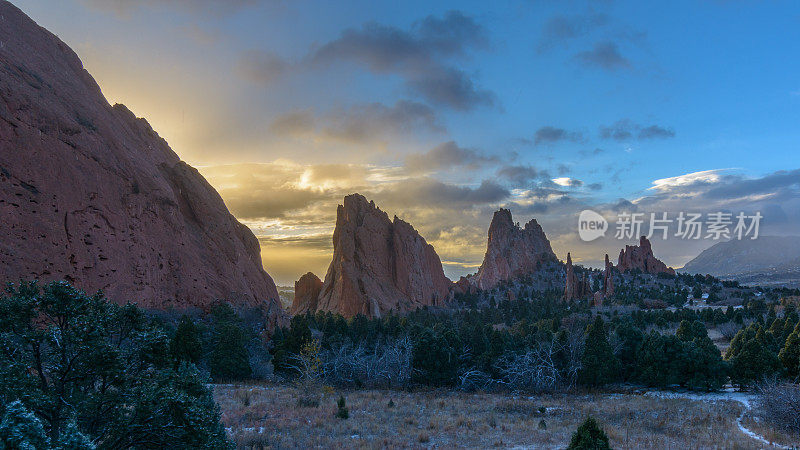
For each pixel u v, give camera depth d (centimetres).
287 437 2627
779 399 3003
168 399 1357
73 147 6650
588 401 4309
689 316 10069
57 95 7144
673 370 4944
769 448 2383
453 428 3017
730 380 5362
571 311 11756
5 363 1220
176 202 8788
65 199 6122
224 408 3309
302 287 17662
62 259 5759
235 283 9294
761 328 5541
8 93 5850
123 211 7250
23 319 1339
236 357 5047
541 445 2566
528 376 5103
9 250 5128
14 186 5503
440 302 17275
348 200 17600
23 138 5797
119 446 1379
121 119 9619
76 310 1403
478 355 5647
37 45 7581
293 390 4441
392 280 16188
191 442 1414
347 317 14050
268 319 7975
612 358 5175
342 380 5253
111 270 6519
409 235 17200
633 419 3334
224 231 9900
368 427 2970
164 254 7944
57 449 978
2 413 1084
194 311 7800
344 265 15175
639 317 9688
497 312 12850
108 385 1410
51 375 1358
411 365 5397
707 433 2830
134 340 1497
